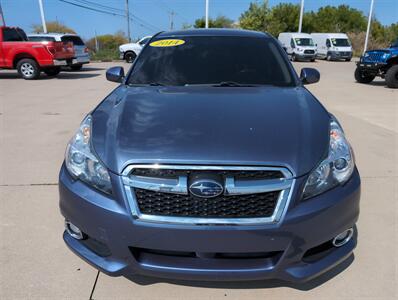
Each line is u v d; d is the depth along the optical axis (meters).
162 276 2.01
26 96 9.57
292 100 2.66
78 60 17.03
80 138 2.31
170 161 1.92
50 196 3.56
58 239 2.83
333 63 27.27
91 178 2.08
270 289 2.30
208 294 2.26
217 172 1.91
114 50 33.59
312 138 2.15
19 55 13.55
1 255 2.63
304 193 1.95
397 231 2.98
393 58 12.40
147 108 2.47
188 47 3.49
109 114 2.47
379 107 8.40
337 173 2.09
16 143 5.28
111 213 1.96
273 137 2.10
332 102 9.07
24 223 3.05
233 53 3.40
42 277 2.41
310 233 1.96
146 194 1.93
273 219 1.90
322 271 2.07
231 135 2.09
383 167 4.35
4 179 3.97
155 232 1.92
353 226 2.21
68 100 8.95
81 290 2.30
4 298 2.23
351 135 5.77
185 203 1.90
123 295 2.26
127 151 2.01
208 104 2.52
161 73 3.24
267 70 3.25
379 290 2.31
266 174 1.92
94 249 2.19
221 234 1.88
